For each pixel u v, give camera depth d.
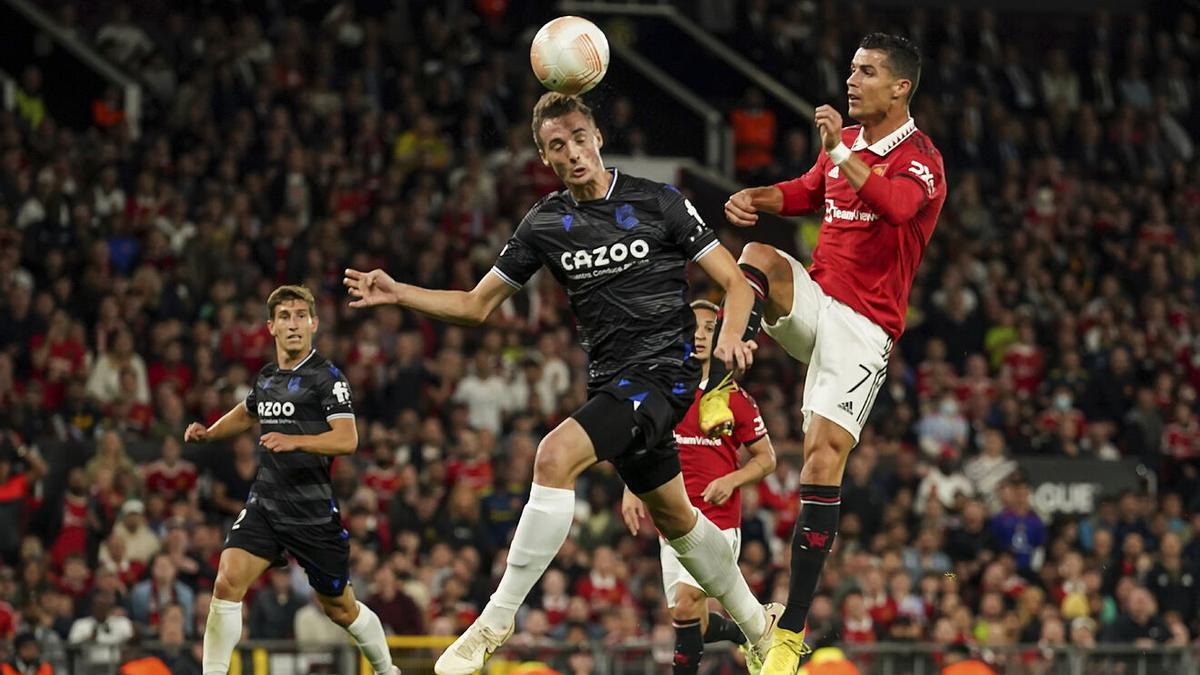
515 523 23.52
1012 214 35.44
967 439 28.47
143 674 16.72
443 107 33.84
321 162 30.48
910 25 41.03
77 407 24.11
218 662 13.58
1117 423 30.03
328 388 13.65
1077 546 25.78
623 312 10.42
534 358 26.64
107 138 30.59
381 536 22.59
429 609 21.48
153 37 35.09
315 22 36.34
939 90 38.72
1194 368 32.22
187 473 23.06
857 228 11.29
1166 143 39.75
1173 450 29.80
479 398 25.77
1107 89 41.44
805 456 11.26
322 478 13.65
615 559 22.55
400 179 31.25
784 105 38.59
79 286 26.88
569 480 10.22
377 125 32.38
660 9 39.56
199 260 27.45
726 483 13.70
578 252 10.43
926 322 31.08
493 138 34.03
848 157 10.59
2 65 32.81
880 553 23.52
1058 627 22.88
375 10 36.78
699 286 30.88
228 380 24.12
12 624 19.59
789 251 35.19
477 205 30.59
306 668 18.66
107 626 19.97
